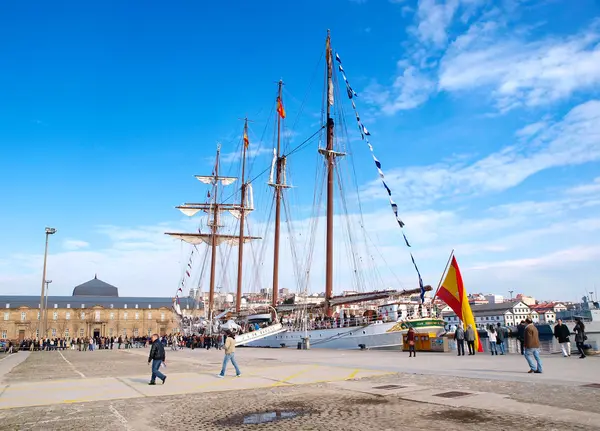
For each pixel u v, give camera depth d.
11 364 35.34
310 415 11.59
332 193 58.81
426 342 36.44
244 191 94.31
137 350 65.12
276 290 70.00
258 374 21.69
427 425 10.05
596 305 186.62
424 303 46.47
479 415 10.91
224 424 10.94
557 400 12.41
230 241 96.81
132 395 15.76
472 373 19.00
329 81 61.41
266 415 11.84
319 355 35.34
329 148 59.69
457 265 34.25
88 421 11.55
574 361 22.72
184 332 97.44
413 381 17.42
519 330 27.61
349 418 11.05
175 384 18.59
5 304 180.50
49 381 20.67
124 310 191.88
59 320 184.38
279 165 75.44
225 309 90.94
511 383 15.84
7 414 12.61
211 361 32.47
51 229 70.94
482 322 186.12
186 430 10.42
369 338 44.41
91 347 77.62
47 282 99.50
